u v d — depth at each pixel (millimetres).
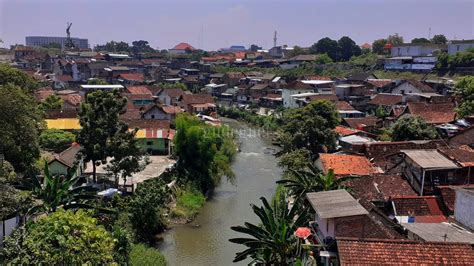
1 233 26234
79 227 22203
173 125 65562
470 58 87000
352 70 118812
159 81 125062
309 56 137125
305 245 22828
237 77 120750
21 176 35938
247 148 70438
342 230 22703
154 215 36438
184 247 35281
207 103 90500
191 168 48969
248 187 50719
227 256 33906
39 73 124000
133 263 29172
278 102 97188
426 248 17906
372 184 32688
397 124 49531
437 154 33219
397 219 28703
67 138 53094
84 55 154250
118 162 41000
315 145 55219
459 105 54594
